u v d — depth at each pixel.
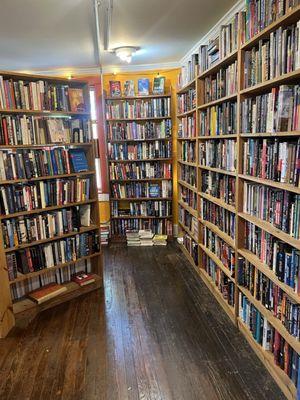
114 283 3.19
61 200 2.76
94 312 2.65
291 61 1.53
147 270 3.51
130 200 4.52
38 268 2.65
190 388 1.79
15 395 1.79
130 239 4.35
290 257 1.64
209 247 3.05
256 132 1.93
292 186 1.58
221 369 1.94
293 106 1.57
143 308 2.69
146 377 1.89
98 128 4.54
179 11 2.50
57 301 2.79
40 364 2.03
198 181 3.21
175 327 2.40
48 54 3.60
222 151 2.57
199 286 3.08
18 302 2.63
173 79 4.30
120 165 4.34
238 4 2.38
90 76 4.44
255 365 1.97
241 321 2.30
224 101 2.47
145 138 4.24
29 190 2.53
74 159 2.84
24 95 2.46
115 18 2.62
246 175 2.10
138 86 4.19
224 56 2.34
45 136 2.62
